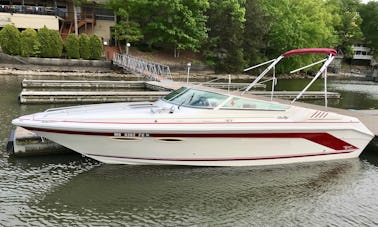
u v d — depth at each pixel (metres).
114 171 7.07
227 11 35.00
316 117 7.88
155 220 5.40
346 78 47.56
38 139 7.50
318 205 6.19
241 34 36.88
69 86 18.97
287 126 7.46
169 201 6.03
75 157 7.66
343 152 8.27
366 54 70.44
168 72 27.12
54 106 13.39
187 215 5.60
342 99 21.80
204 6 32.69
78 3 30.00
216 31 36.19
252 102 7.57
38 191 6.11
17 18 28.67
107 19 34.34
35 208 5.55
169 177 6.96
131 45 34.56
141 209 5.72
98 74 26.05
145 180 6.79
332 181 7.26
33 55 26.27
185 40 33.38
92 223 5.22
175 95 8.00
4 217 5.22
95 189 6.33
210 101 7.39
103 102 15.12
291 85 30.77
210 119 7.23
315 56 44.25
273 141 7.49
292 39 40.94
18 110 12.21
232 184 6.84
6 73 23.52
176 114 7.17
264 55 42.59
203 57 37.03
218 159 7.38
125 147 6.89
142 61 25.62
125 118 6.91
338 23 57.34
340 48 65.81
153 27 32.25
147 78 24.09
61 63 26.62
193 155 7.21
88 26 33.66
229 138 7.14
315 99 20.66
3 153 7.63
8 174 6.68
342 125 7.98
